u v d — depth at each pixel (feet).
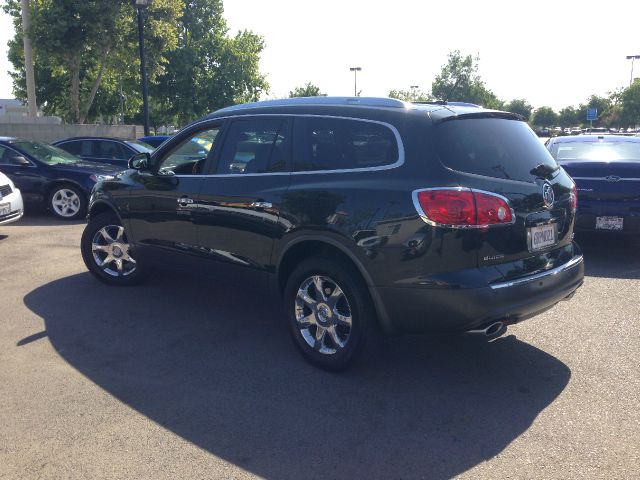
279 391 13.52
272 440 11.50
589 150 26.86
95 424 12.08
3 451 11.10
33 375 14.29
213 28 119.34
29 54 73.72
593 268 24.09
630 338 16.53
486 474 10.36
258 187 15.43
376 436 11.62
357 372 14.49
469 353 15.61
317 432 11.78
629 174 23.82
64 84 126.82
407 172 12.85
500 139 13.91
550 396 13.23
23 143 38.70
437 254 12.32
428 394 13.35
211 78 118.62
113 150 45.78
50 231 32.55
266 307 19.42
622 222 24.03
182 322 17.95
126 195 19.52
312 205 14.03
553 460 10.76
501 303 12.49
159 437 11.61
